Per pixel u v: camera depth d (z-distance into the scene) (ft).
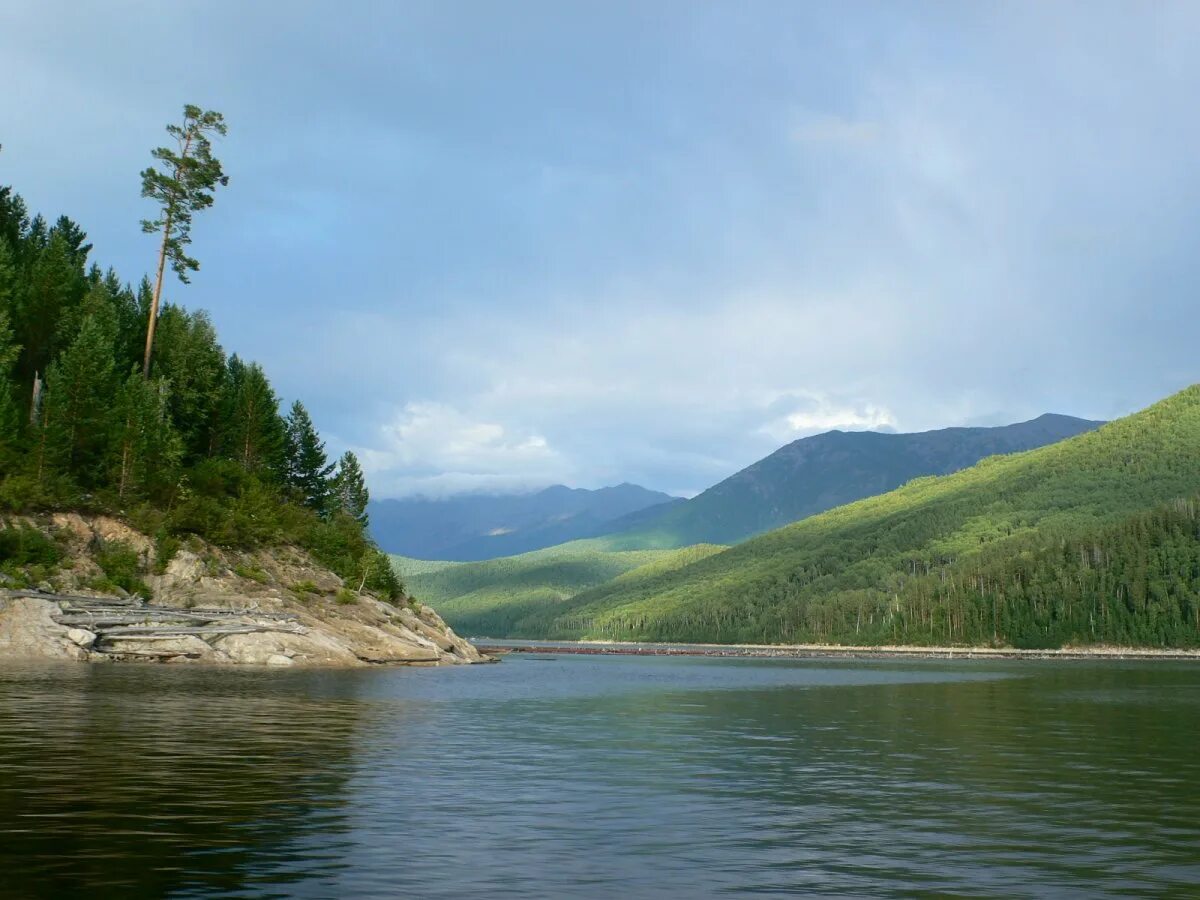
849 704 240.53
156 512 376.89
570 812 89.25
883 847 76.59
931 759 131.64
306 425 559.79
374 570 456.45
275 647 331.36
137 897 58.59
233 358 569.23
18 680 228.63
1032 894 63.21
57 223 568.41
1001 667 582.35
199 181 433.07
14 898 57.77
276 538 424.05
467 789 100.07
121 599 330.95
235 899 58.80
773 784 107.76
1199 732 172.55
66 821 78.48
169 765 107.55
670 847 75.66
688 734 160.86
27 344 451.94
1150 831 83.46
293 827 78.69
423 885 63.10
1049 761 130.52
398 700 213.46
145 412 399.03
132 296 515.09
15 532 331.57
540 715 191.93
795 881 65.98
